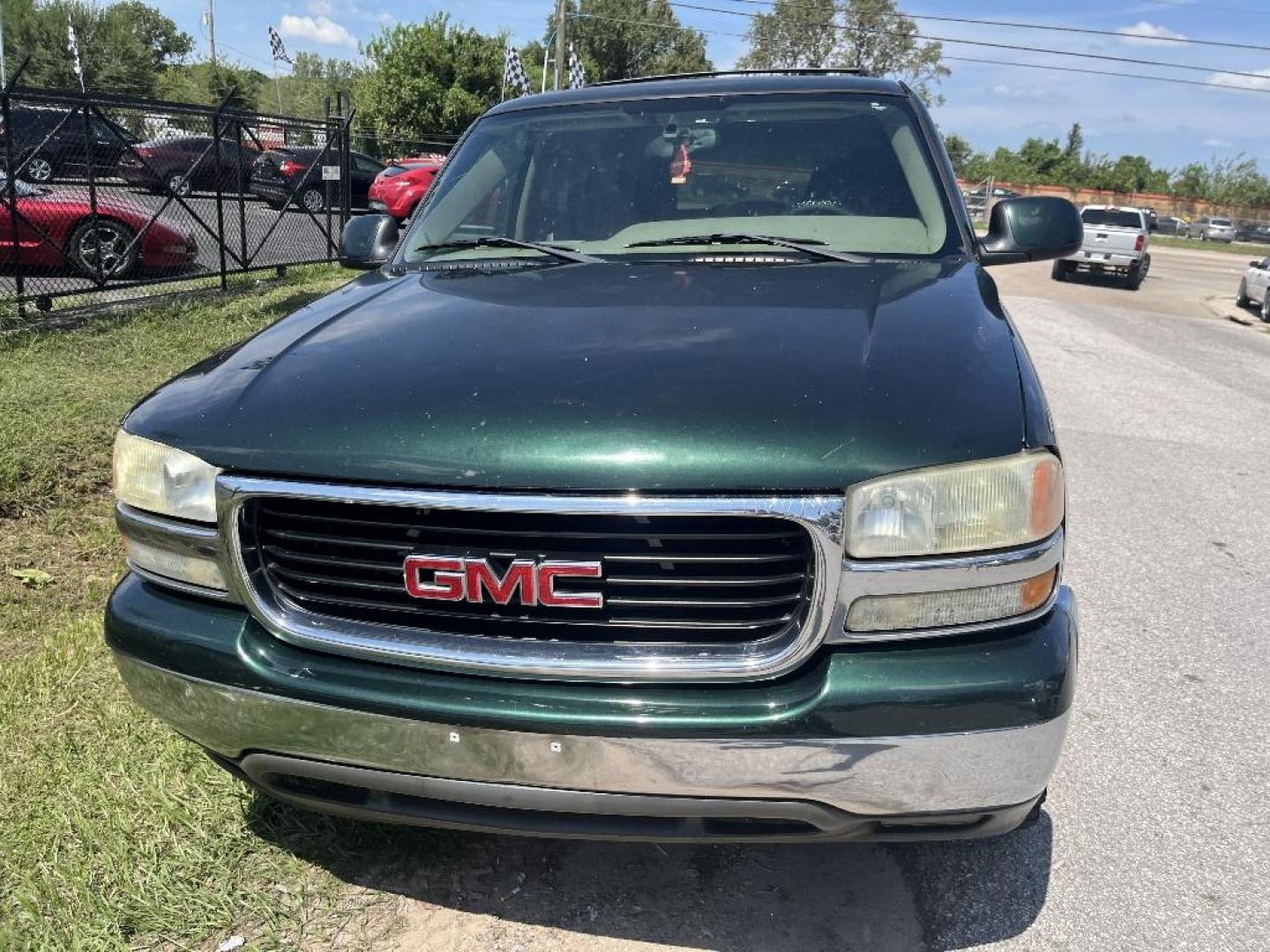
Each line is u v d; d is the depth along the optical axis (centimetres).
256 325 815
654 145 301
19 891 211
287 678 176
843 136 294
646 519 159
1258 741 283
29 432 473
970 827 170
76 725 271
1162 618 368
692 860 228
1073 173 7350
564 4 3369
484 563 163
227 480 176
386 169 2000
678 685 164
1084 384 868
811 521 156
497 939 203
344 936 203
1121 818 246
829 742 158
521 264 269
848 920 210
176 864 220
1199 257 3791
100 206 878
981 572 160
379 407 175
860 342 188
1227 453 630
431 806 180
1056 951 202
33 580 358
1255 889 221
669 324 200
